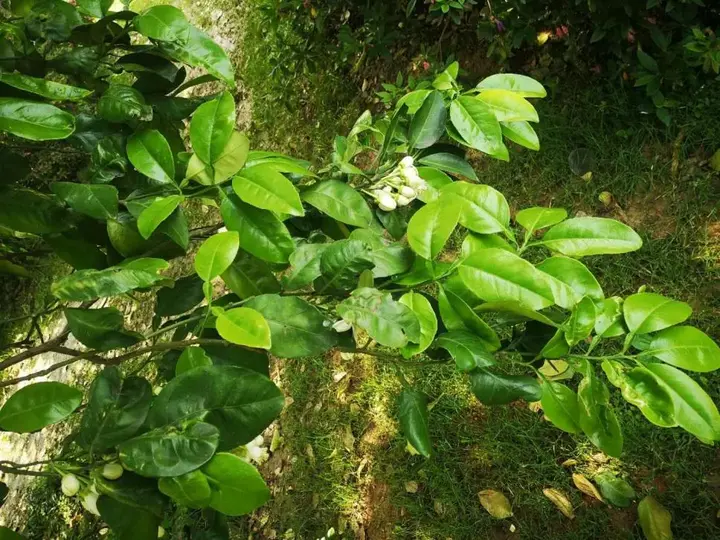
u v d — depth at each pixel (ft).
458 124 3.71
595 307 2.77
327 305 3.68
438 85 4.01
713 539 6.23
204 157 3.18
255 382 2.70
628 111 8.75
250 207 3.23
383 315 2.82
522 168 9.41
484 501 7.53
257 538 9.58
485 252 2.89
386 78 12.04
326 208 3.52
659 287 7.57
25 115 2.98
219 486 2.56
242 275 3.38
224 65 3.63
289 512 9.36
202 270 2.93
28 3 4.31
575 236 3.05
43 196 3.55
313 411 9.81
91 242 3.71
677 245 7.72
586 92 9.17
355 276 3.17
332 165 3.94
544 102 9.56
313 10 12.29
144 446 2.58
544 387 3.01
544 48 9.90
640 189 8.38
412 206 3.98
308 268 3.16
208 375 2.72
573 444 7.35
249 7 16.74
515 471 7.54
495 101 3.83
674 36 8.55
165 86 4.47
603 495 6.82
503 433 7.77
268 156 3.56
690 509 6.43
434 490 8.04
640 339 2.89
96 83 4.36
